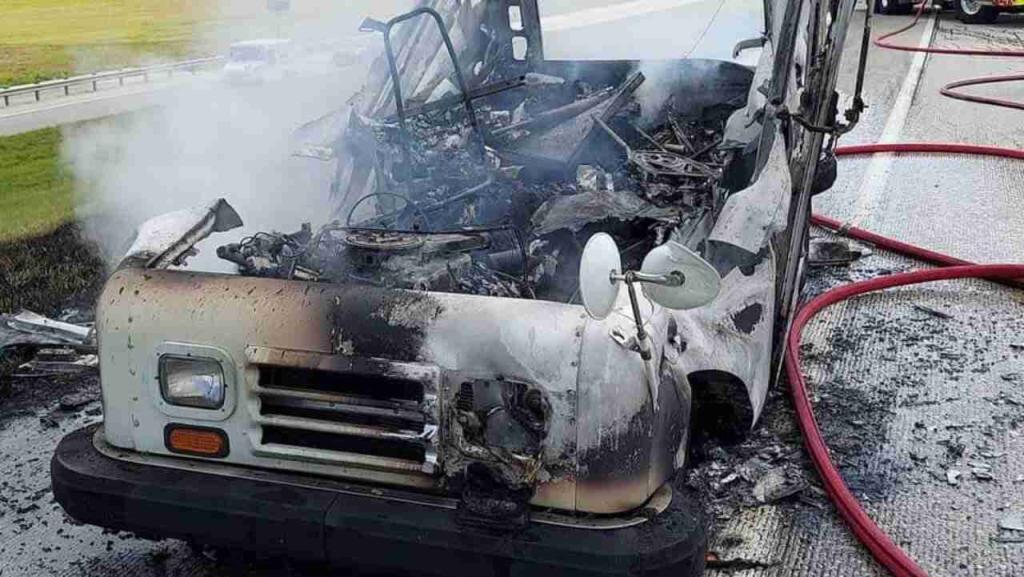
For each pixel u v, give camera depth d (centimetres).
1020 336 455
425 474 236
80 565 304
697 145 448
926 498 329
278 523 237
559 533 223
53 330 464
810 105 341
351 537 232
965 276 511
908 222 632
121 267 268
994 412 385
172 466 254
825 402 395
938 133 893
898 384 410
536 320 229
